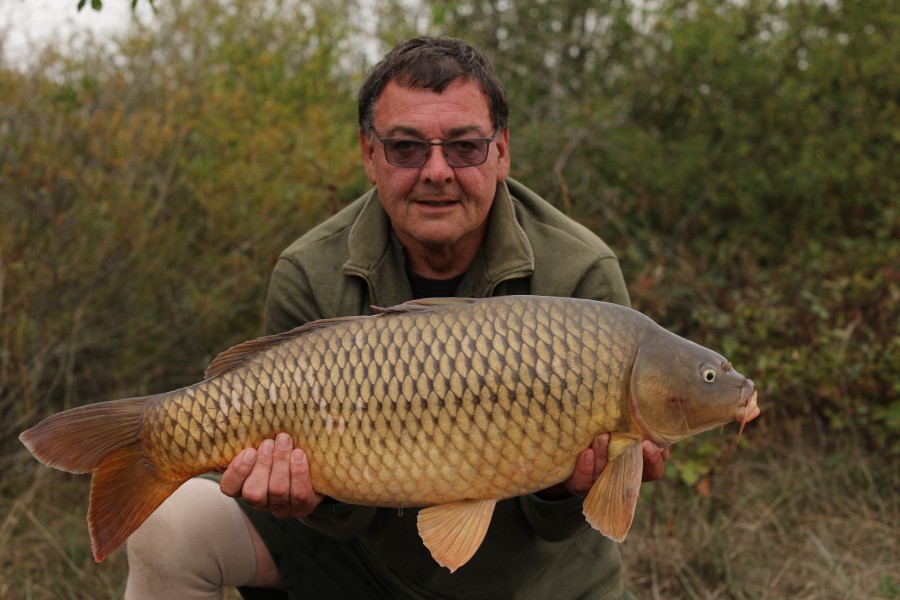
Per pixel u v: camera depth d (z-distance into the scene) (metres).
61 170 3.65
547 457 1.59
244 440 1.63
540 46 6.10
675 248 4.99
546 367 1.57
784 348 3.78
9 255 3.50
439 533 1.62
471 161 1.86
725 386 1.59
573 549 2.08
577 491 1.69
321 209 3.89
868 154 5.20
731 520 3.23
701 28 5.29
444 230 1.89
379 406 1.58
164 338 4.10
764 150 5.22
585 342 1.58
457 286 2.05
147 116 4.02
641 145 5.31
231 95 4.20
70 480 3.58
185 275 3.94
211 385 1.64
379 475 1.60
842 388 3.59
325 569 2.13
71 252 3.81
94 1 2.58
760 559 3.03
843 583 2.82
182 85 4.38
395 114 1.86
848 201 5.10
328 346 1.61
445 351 1.58
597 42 6.07
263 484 1.62
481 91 1.89
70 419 1.65
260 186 3.89
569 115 5.46
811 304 3.88
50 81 3.94
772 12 5.41
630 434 1.61
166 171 4.16
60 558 3.00
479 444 1.58
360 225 2.03
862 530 3.15
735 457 3.50
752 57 5.27
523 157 5.14
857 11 5.22
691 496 3.26
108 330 3.98
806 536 3.14
